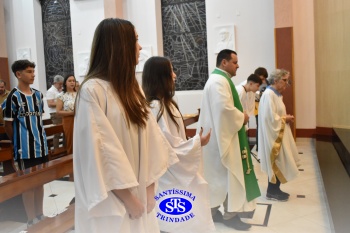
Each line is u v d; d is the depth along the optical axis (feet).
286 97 24.11
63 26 32.53
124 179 4.22
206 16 27.27
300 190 14.39
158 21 28.68
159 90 7.82
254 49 26.23
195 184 7.96
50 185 8.53
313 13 24.44
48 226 7.71
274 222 11.24
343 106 22.35
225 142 10.25
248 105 17.47
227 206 10.56
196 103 28.40
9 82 32.68
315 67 24.73
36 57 32.68
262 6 25.89
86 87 4.40
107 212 4.33
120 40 4.58
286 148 12.98
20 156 10.65
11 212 8.34
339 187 13.16
